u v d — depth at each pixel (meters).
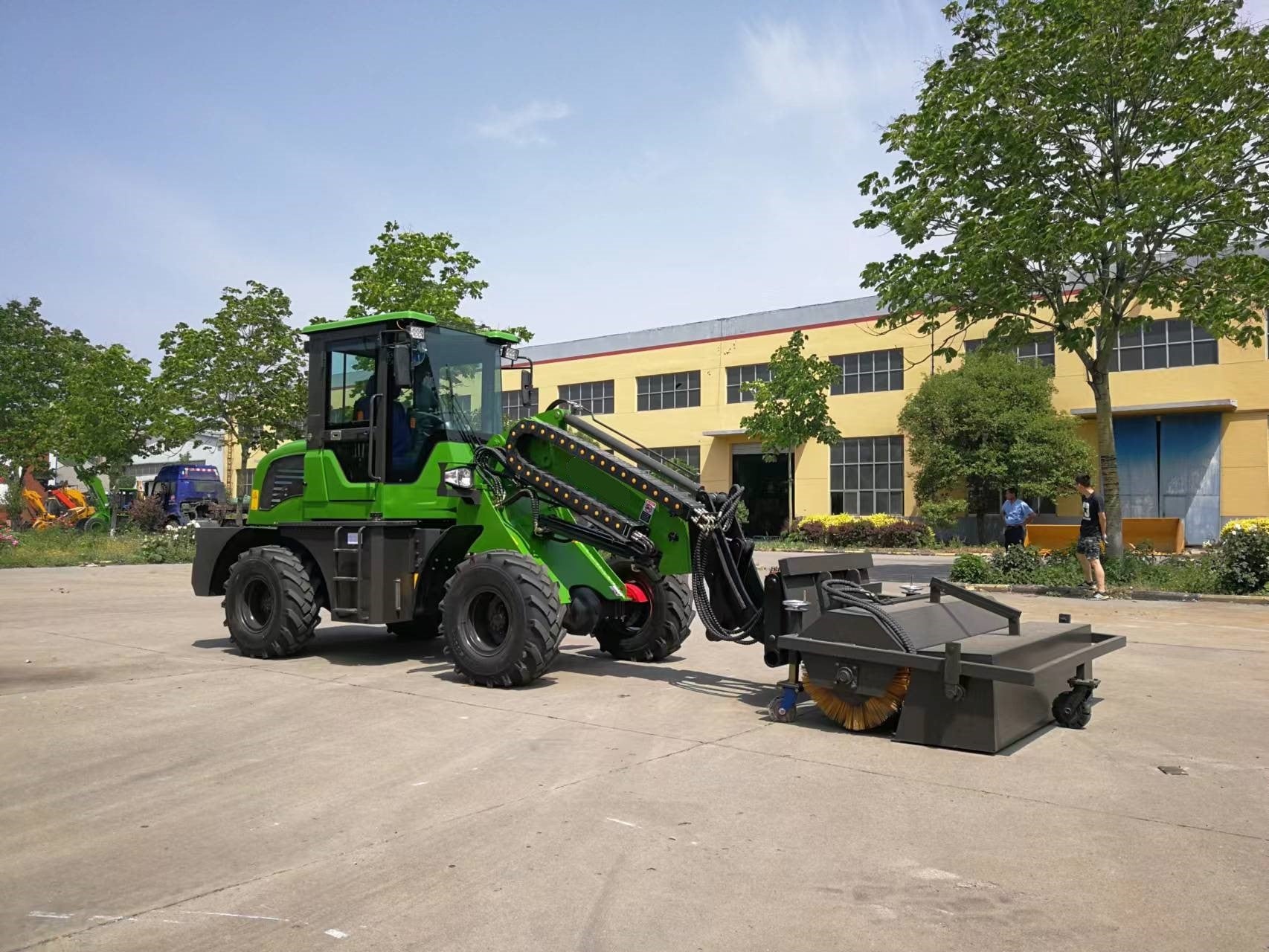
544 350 42.06
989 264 14.58
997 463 26.23
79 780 5.04
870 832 4.25
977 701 5.59
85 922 3.36
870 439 31.98
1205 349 25.55
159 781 5.02
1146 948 3.15
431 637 10.27
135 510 30.44
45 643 9.98
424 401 8.50
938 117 15.57
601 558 8.08
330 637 10.45
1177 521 21.44
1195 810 4.54
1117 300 15.38
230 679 7.88
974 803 4.64
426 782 4.98
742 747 5.71
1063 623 6.88
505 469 8.07
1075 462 25.55
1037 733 6.05
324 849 4.04
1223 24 14.02
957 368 28.61
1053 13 14.40
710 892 3.60
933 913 3.42
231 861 3.91
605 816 4.45
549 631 7.25
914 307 16.56
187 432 27.44
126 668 8.44
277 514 9.44
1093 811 4.52
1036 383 26.47
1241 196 13.70
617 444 7.92
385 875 3.76
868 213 16.66
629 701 7.03
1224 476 25.36
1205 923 3.34
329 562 8.77
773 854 3.98
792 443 29.62
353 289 22.39
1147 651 9.25
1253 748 5.68
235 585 9.11
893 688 5.88
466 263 23.11
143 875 3.77
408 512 8.40
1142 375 26.41
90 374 30.56
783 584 6.47
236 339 27.23
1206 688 7.49
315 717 6.49
